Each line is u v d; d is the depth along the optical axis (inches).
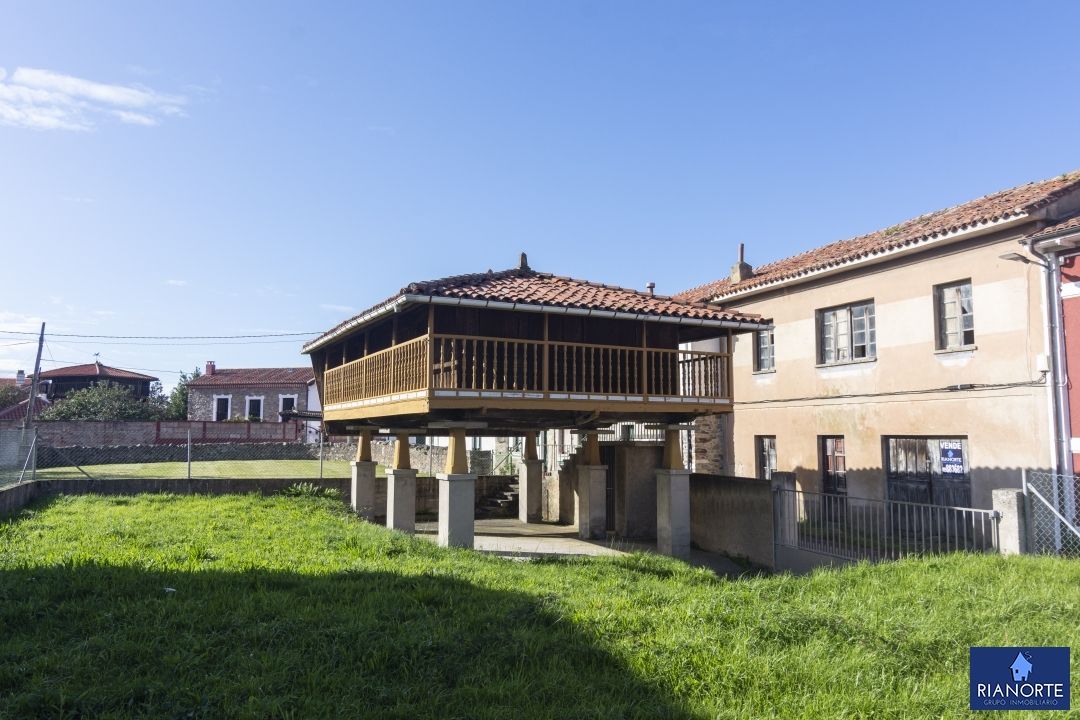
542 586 317.1
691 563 516.4
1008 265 503.2
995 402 507.2
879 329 601.6
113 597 267.3
